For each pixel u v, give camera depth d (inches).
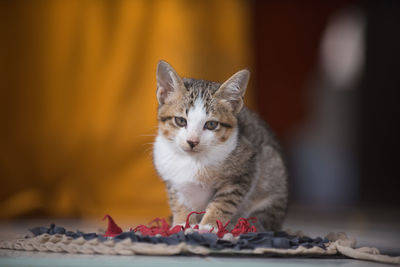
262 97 484.4
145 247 136.9
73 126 361.7
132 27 370.6
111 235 162.4
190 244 138.4
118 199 352.5
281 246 143.9
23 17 366.3
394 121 600.7
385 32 588.4
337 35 570.3
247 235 148.4
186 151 175.2
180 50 370.6
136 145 358.9
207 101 177.6
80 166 357.4
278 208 200.2
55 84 365.1
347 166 589.6
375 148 603.5
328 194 574.9
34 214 324.2
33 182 353.4
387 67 594.6
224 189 178.2
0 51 363.6
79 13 369.4
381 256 135.5
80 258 130.7
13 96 362.3
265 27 475.8
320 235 220.8
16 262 124.9
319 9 478.3
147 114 362.9
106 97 364.5
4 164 350.0
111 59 369.1
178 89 182.1
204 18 375.9
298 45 479.2
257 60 478.6
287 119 490.0
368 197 589.6
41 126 361.1
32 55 365.7
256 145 192.4
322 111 581.9
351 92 597.9
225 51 377.4
